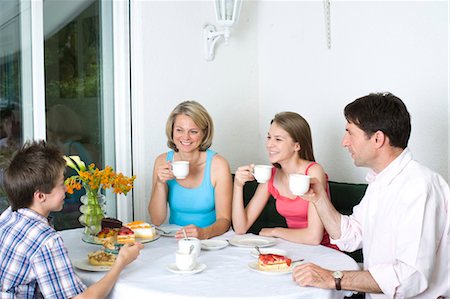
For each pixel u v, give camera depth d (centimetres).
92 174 226
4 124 282
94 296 166
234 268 187
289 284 170
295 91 336
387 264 174
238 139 357
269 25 352
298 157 245
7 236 171
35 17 285
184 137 249
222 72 347
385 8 279
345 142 195
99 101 312
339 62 305
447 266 180
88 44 306
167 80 324
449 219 180
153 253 206
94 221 225
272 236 230
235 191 243
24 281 167
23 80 286
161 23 319
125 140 317
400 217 176
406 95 271
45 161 173
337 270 185
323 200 209
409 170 185
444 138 254
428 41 259
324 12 308
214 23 341
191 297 158
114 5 311
